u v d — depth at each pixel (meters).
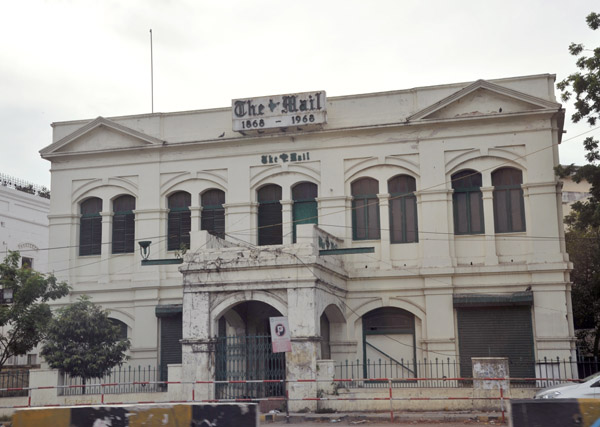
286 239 27.95
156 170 29.41
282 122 27.70
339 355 26.77
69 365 24.92
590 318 33.91
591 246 33.16
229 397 23.03
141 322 28.45
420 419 19.62
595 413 8.59
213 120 29.20
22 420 8.97
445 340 26.02
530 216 26.12
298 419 20.78
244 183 28.53
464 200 27.11
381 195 27.50
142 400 24.45
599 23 23.92
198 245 24.30
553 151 26.23
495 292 26.14
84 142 30.16
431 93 27.56
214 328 23.34
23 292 25.86
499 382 20.77
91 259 29.69
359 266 27.39
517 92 26.23
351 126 27.86
